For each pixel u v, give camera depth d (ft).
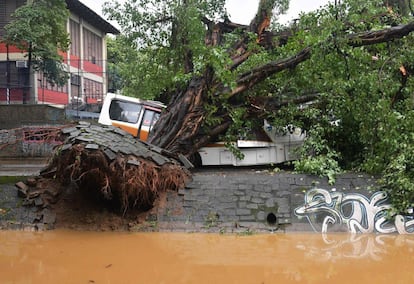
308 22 38.93
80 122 32.07
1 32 83.66
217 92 37.93
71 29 98.27
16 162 56.44
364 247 25.72
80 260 23.48
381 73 34.99
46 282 20.12
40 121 68.23
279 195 29.89
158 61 44.16
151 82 44.80
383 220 28.68
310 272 21.54
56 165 30.48
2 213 30.48
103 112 44.91
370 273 21.36
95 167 27.91
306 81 37.93
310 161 31.65
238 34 43.86
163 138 37.91
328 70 36.24
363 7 37.32
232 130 39.75
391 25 39.11
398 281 20.25
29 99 81.46
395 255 24.22
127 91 52.08
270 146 42.19
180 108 37.78
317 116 38.22
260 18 41.93
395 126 31.32
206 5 43.37
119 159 27.89
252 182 30.99
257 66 37.63
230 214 29.35
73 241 27.09
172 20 42.70
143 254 24.48
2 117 68.69
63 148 27.96
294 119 39.68
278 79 39.11
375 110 33.06
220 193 30.50
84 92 104.37
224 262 23.07
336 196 29.53
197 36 41.06
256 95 39.68
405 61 35.22
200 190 30.86
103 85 118.62
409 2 41.88
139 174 28.45
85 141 27.89
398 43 35.99
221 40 44.80
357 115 34.71
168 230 28.99
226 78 35.35
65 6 76.64
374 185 29.89
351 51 34.71
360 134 35.17
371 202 29.19
